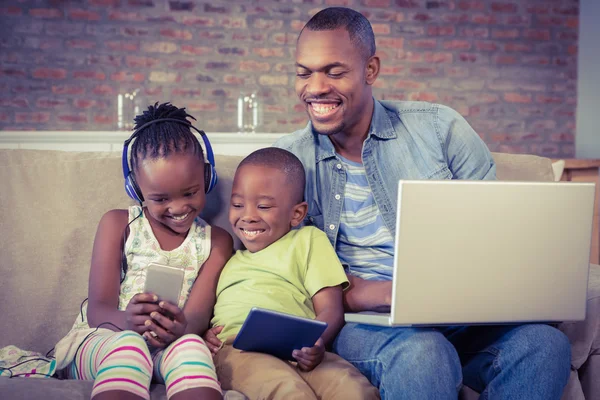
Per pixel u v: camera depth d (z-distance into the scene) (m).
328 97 1.45
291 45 4.73
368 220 1.50
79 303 1.46
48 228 1.48
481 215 1.13
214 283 1.45
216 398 1.09
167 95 4.59
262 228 1.43
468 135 1.55
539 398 1.16
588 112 5.09
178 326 1.22
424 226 1.11
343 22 1.46
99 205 1.52
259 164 1.44
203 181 1.44
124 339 1.15
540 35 5.03
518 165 1.78
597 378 1.37
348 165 1.55
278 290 1.38
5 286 1.43
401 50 4.86
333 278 1.39
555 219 1.17
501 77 5.00
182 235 1.47
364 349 1.24
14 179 1.50
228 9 4.64
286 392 1.12
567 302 1.19
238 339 1.20
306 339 1.19
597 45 5.00
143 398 1.07
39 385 1.12
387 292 1.34
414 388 1.12
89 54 4.48
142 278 1.42
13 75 4.41
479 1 4.94
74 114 4.48
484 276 1.14
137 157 1.39
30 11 4.40
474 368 1.28
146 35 4.54
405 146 1.54
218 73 4.65
